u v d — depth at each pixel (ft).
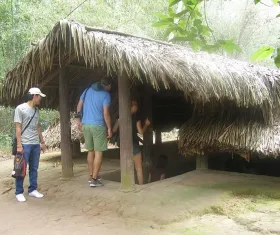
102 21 33.71
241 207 13.89
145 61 13.07
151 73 13.08
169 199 14.43
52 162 25.11
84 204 14.83
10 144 34.81
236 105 17.21
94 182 16.56
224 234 11.53
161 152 28.48
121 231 11.91
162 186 16.25
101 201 14.74
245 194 15.60
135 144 17.53
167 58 14.08
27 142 15.60
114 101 21.39
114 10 35.47
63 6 33.32
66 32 14.10
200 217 13.25
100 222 12.84
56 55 16.51
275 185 16.40
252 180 17.35
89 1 34.17
